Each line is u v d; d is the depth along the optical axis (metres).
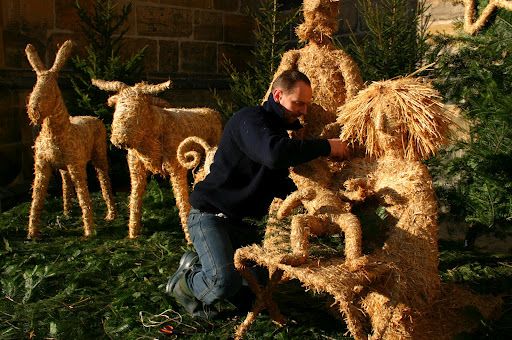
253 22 8.70
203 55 8.26
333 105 3.31
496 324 2.85
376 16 5.05
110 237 4.74
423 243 2.48
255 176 2.81
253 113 2.72
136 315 3.18
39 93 4.16
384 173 2.64
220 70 8.49
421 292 2.44
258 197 2.88
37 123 4.23
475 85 3.75
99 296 3.45
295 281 3.59
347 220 2.40
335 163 2.87
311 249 2.58
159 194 5.86
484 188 3.62
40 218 5.16
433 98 2.61
